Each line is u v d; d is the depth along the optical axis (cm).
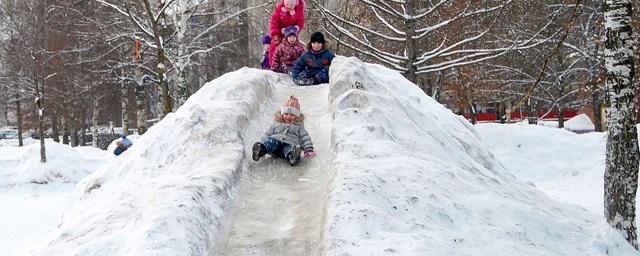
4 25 2928
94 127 3553
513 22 2198
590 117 4456
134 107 3884
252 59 2798
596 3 2127
